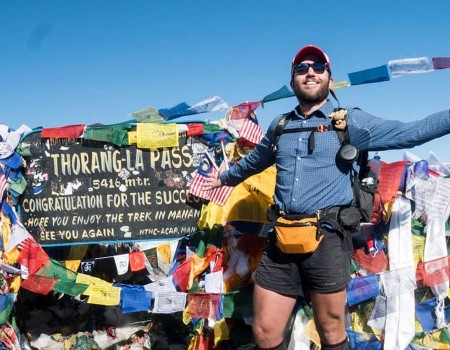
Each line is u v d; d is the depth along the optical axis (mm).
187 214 3342
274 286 2688
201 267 3316
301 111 2713
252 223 3299
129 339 3688
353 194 2627
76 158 3371
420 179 3189
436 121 2406
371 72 3182
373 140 2537
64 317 3721
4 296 3311
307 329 3201
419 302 3314
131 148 3350
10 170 3336
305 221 2541
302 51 2670
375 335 3252
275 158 2758
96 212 3371
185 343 3711
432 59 3125
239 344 3350
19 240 3293
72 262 3494
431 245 3246
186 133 3311
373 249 3252
